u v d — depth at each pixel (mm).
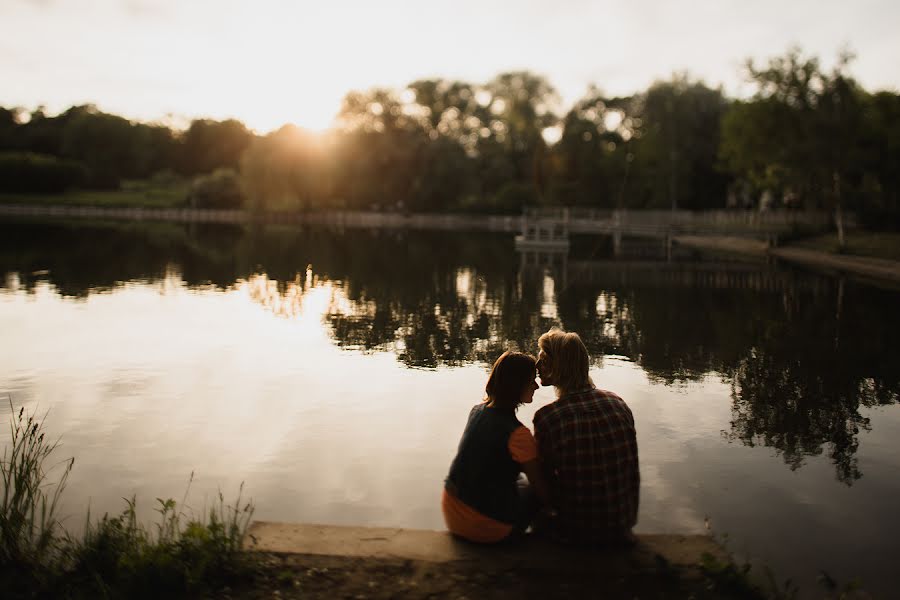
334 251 34031
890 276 24172
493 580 3611
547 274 24234
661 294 18531
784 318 14336
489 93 93500
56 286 17109
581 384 4023
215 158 143250
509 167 90250
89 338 10859
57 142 131250
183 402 7434
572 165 71125
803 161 35188
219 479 5348
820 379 8883
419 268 25500
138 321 12547
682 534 4520
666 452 6082
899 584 3920
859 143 37875
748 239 43406
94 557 3850
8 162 99938
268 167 80375
